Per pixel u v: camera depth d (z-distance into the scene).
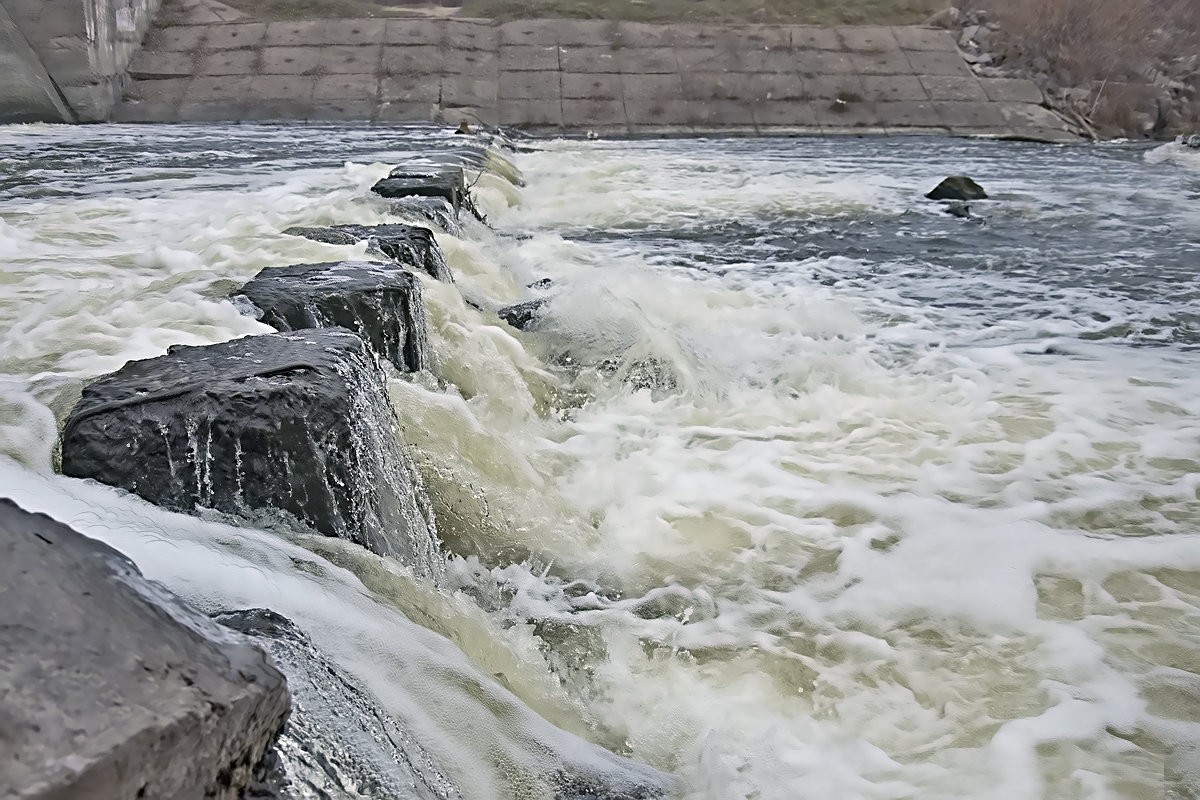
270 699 1.85
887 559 5.01
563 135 24.39
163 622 1.81
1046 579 4.86
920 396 7.11
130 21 24.86
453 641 3.50
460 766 2.79
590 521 5.28
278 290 5.40
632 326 6.98
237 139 19.48
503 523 4.93
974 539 5.18
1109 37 25.58
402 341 5.54
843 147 22.45
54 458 3.84
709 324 8.63
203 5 26.66
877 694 4.05
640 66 26.06
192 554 3.06
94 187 12.41
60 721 1.50
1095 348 8.30
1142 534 5.30
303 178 13.19
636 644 4.32
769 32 27.02
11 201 11.02
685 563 4.93
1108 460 6.16
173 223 9.52
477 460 5.09
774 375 7.36
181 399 3.57
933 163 19.69
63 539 1.88
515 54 26.16
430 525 4.56
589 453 6.04
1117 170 18.86
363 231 7.48
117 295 5.78
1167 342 8.54
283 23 26.30
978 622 4.51
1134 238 12.70
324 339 4.18
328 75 25.19
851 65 26.39
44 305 5.60
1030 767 3.63
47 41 22.34
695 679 4.13
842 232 12.92
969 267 11.14
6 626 1.62
